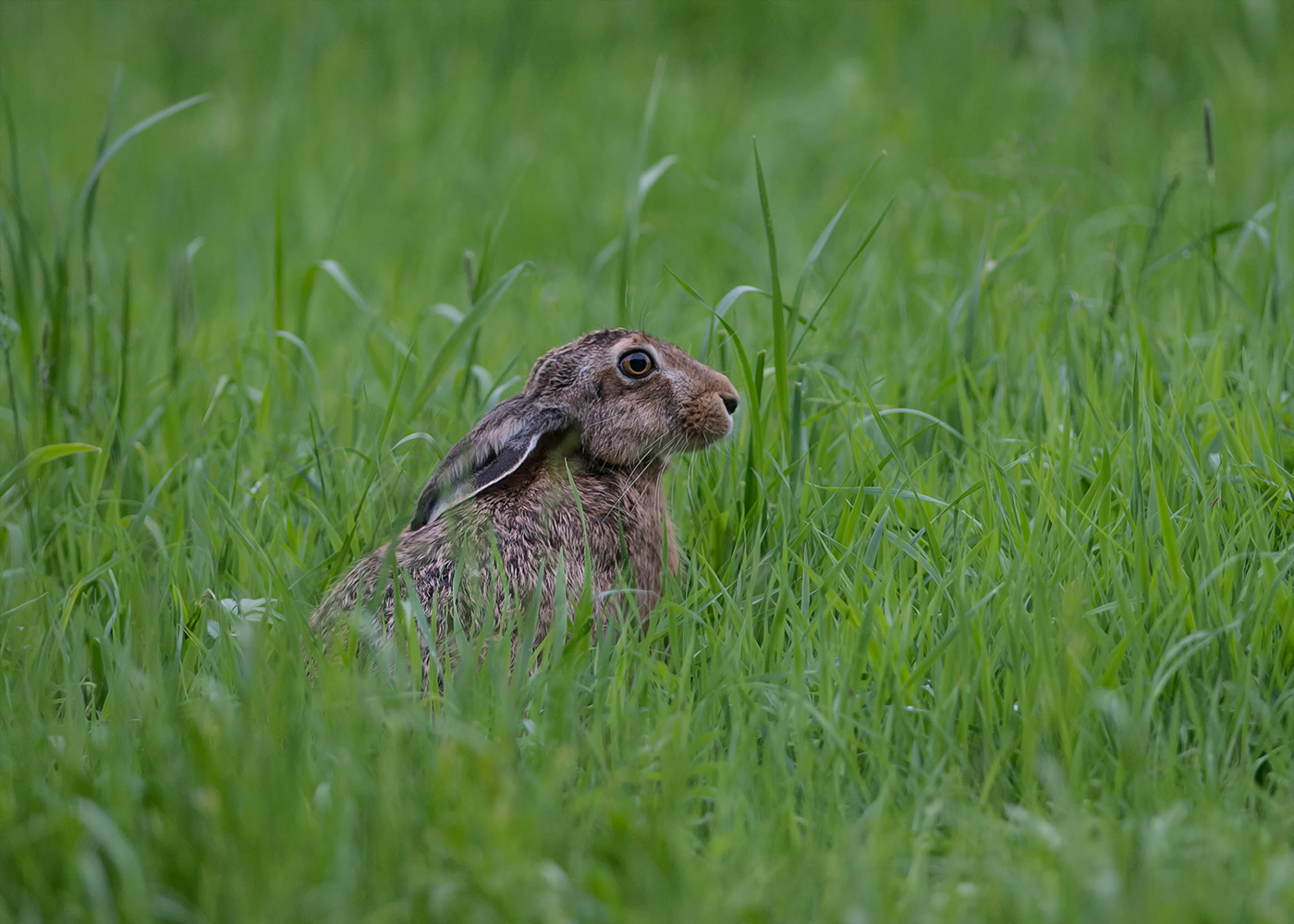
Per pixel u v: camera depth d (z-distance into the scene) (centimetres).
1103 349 960
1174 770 594
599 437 804
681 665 693
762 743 642
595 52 2084
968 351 976
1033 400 943
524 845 522
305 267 1426
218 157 1770
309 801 573
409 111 1823
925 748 618
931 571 722
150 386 1026
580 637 675
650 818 559
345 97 1933
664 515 830
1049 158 1534
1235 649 649
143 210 1645
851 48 2028
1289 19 1950
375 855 527
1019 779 607
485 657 682
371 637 679
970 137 1661
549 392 803
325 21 2122
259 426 988
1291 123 1638
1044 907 498
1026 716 607
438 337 1241
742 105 1864
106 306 1204
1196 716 607
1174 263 1221
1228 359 961
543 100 1905
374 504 862
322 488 879
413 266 1430
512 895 498
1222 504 772
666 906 502
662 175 1628
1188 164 1429
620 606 772
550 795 547
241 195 1664
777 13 2141
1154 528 741
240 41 2148
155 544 842
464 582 705
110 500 880
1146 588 699
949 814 577
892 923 503
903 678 657
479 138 1781
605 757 617
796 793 605
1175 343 973
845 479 843
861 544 750
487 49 2089
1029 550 708
